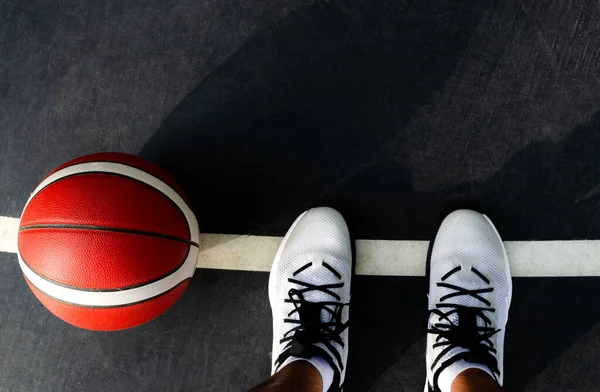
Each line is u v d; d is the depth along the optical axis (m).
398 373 1.34
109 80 1.42
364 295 1.36
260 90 1.39
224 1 1.41
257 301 1.38
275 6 1.39
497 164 1.34
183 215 1.14
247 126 1.39
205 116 1.40
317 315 1.26
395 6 1.36
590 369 1.31
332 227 1.32
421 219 1.35
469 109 1.34
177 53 1.41
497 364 1.23
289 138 1.38
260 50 1.39
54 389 1.41
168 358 1.39
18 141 1.42
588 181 1.32
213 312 1.39
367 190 1.36
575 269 1.32
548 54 1.33
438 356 1.23
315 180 1.38
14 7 1.44
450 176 1.35
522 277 1.33
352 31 1.37
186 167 1.40
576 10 1.32
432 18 1.36
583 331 1.31
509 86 1.34
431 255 1.33
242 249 1.38
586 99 1.32
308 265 1.31
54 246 1.00
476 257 1.29
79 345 1.41
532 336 1.32
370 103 1.37
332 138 1.37
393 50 1.36
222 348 1.38
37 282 1.04
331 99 1.38
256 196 1.39
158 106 1.41
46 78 1.43
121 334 1.41
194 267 1.20
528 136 1.33
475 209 1.34
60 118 1.42
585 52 1.32
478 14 1.35
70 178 1.06
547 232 1.32
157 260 1.06
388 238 1.35
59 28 1.43
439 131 1.35
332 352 1.24
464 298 1.28
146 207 1.05
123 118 1.42
